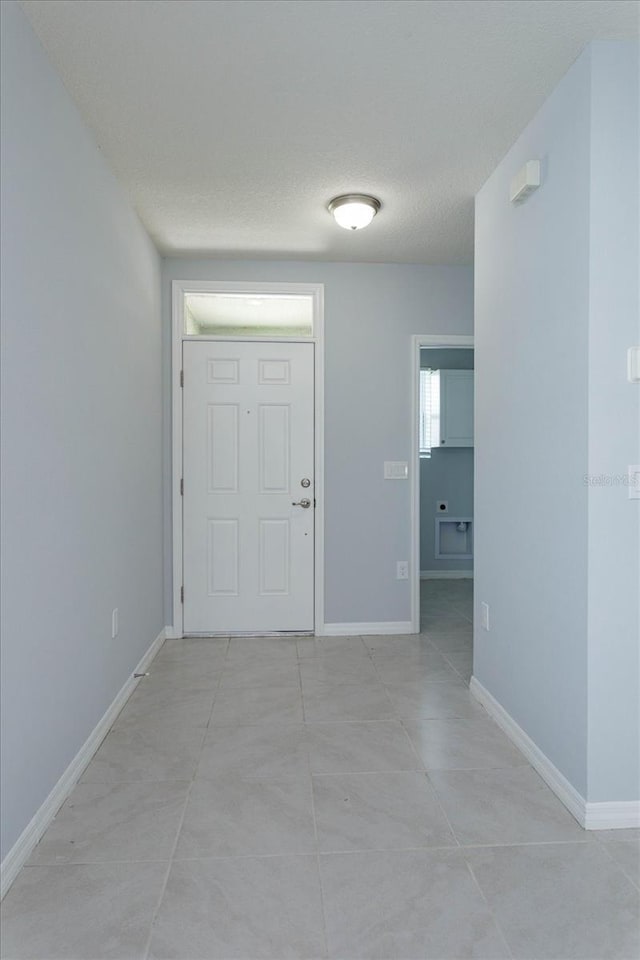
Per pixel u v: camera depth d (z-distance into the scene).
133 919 1.32
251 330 4.96
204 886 1.42
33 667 1.60
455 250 3.34
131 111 1.99
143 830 1.64
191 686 2.75
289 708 2.49
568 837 1.63
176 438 3.49
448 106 1.98
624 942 1.27
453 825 1.67
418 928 1.30
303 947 1.25
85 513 2.05
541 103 1.96
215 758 2.06
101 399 2.24
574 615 1.74
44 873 1.47
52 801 1.71
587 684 1.67
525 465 2.10
